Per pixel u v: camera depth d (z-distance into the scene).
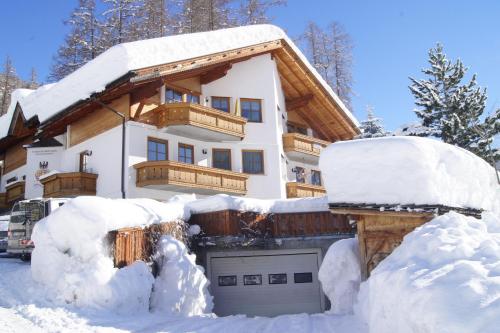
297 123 26.91
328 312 8.95
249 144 21.56
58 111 19.95
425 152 6.93
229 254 14.09
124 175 17.36
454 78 25.62
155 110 18.73
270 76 22.91
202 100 21.11
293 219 13.93
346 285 8.86
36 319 6.64
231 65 20.98
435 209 6.77
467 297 3.41
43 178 19.45
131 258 8.97
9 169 26.81
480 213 8.05
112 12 34.88
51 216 8.80
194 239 12.83
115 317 7.31
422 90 26.09
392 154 7.15
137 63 16.77
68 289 7.72
